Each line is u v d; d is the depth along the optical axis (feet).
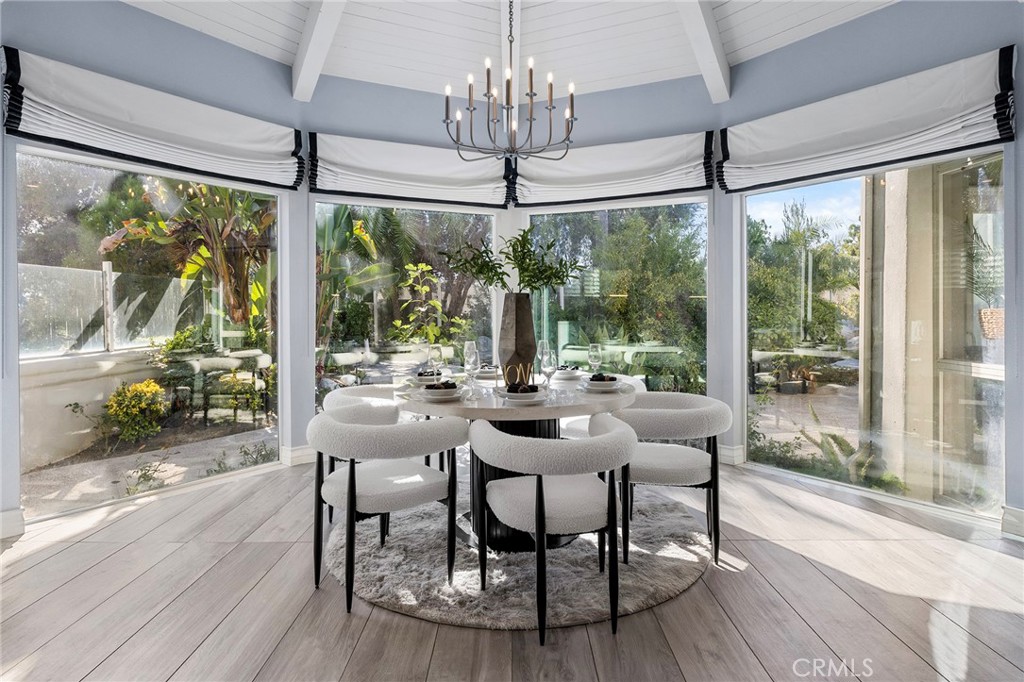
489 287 14.87
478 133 14.20
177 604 6.76
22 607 6.68
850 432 11.10
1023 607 6.61
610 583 6.09
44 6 9.12
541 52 13.41
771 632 6.13
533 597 6.77
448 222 14.44
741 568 7.64
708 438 7.97
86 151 9.50
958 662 5.58
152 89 10.32
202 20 11.05
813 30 11.12
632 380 10.32
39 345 9.38
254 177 11.82
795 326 11.96
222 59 11.50
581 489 6.67
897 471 10.43
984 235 9.20
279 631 6.18
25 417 9.24
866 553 8.11
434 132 13.97
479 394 8.12
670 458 7.91
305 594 7.02
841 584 7.19
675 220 13.47
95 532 8.98
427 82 13.75
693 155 12.73
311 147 12.59
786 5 11.03
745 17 11.62
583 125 13.91
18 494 8.94
